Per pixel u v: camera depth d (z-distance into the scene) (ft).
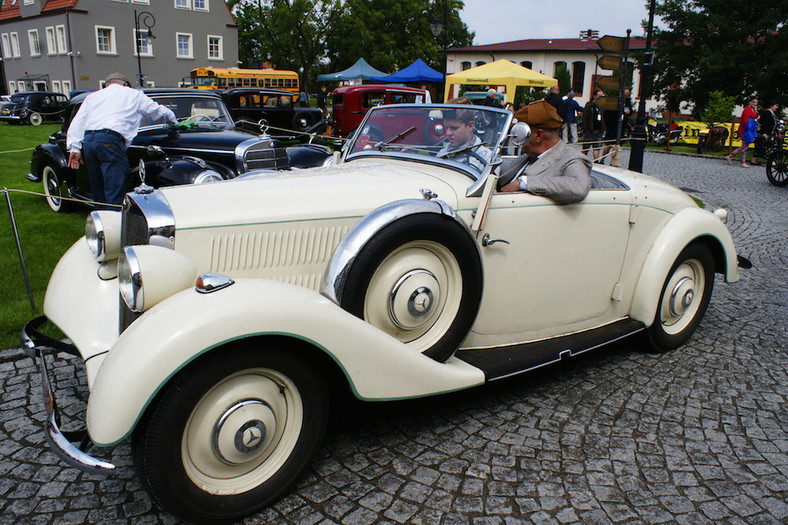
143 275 6.97
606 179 11.78
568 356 10.32
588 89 145.79
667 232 12.05
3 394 10.28
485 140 9.93
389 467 8.38
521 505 7.61
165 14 121.70
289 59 150.51
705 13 97.45
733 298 16.24
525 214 9.87
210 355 6.60
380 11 147.95
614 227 11.23
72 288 9.47
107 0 114.93
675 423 9.71
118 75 19.51
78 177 22.82
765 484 8.11
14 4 130.62
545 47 149.69
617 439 9.20
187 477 6.73
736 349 12.84
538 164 10.74
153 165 19.60
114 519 7.23
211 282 6.88
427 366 8.16
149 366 6.20
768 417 9.95
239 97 52.03
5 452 8.64
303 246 8.61
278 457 7.46
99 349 8.42
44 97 83.76
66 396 10.25
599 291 11.48
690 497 7.81
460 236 8.64
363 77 85.15
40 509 7.41
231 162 21.65
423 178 9.70
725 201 31.60
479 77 57.21
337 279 7.89
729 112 67.51
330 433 9.24
